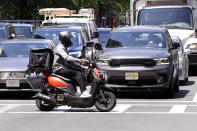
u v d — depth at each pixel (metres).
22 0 71.94
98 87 20.89
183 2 42.28
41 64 21.11
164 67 25.64
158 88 25.53
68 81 20.98
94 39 37.28
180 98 25.98
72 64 20.98
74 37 33.66
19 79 25.34
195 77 39.09
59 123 18.38
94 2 81.44
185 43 40.75
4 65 25.66
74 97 20.86
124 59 25.64
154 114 20.39
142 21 41.72
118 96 27.11
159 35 28.16
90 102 20.89
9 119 19.38
